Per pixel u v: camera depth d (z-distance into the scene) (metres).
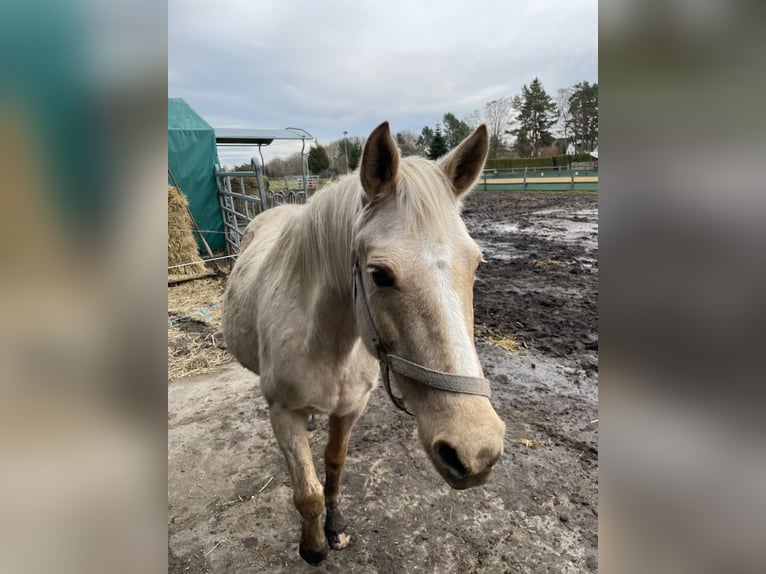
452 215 1.19
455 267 1.10
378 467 2.46
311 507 1.56
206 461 2.54
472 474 0.98
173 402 3.20
